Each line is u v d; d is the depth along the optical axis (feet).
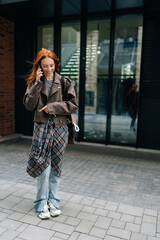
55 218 8.25
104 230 7.66
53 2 16.71
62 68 21.43
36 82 7.36
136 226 7.95
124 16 18.72
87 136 21.30
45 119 7.69
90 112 20.98
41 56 7.51
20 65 21.85
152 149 19.01
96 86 20.56
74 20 20.21
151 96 18.43
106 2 16.66
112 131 20.48
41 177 8.08
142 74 18.42
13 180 12.00
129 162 15.70
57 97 7.77
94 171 13.78
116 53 19.53
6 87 21.18
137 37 18.74
